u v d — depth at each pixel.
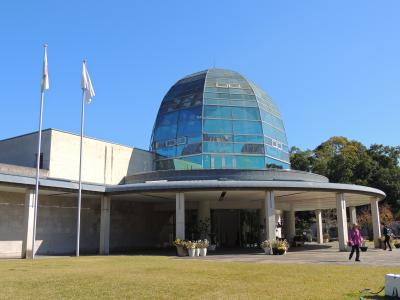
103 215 31.48
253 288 11.96
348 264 19.84
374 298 10.39
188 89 41.81
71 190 29.25
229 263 20.61
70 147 34.59
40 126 27.06
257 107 40.25
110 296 10.73
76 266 19.11
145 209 40.44
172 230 42.56
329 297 10.51
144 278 14.17
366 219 56.12
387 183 59.72
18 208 30.72
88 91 29.78
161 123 41.41
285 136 43.38
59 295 10.89
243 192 31.39
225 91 40.66
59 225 33.38
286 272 15.99
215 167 37.38
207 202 37.94
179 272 16.14
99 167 36.56
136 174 36.88
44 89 27.61
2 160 36.47
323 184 30.66
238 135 38.53
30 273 15.89
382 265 19.14
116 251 35.34
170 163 39.38
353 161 60.44
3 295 10.91
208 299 10.30
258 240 39.28
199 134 38.44
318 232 47.72
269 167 38.62
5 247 29.59
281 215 45.56
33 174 31.38
